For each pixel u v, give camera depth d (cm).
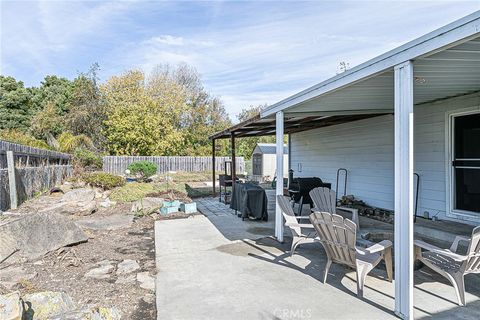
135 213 833
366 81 392
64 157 1527
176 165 2242
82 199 950
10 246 457
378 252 366
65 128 2269
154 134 2364
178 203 916
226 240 575
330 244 358
